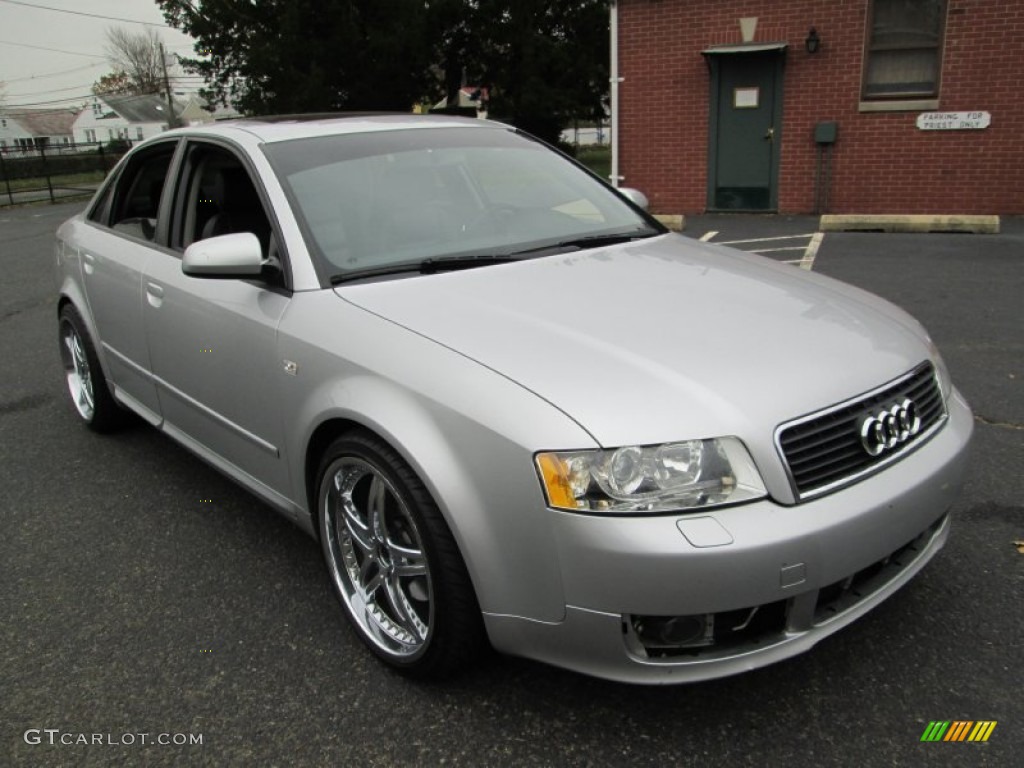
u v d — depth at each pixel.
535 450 2.08
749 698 2.43
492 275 2.89
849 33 10.79
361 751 2.30
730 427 2.09
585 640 2.12
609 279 2.88
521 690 2.51
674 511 2.03
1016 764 2.15
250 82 25.48
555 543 2.07
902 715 2.33
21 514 3.78
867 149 11.12
